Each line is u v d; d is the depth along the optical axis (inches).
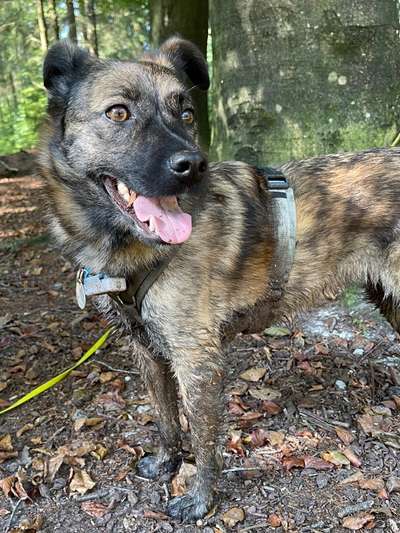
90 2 161.6
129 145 23.7
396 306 33.9
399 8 40.5
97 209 25.3
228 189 27.5
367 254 30.7
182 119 25.4
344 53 41.0
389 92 41.6
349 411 33.7
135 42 195.5
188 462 30.6
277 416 33.4
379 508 26.4
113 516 27.0
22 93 161.8
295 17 41.1
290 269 29.2
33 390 36.0
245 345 40.7
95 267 26.2
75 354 41.1
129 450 30.9
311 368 37.8
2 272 59.2
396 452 30.1
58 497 28.1
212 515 26.9
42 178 26.7
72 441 31.8
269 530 25.8
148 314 25.6
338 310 43.4
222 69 46.2
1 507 27.6
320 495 27.6
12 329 45.3
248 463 29.9
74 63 25.7
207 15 93.4
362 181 29.5
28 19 186.2
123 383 37.0
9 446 31.3
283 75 42.3
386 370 37.4
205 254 25.8
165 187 22.7
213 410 26.7
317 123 42.3
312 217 28.9
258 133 44.4
